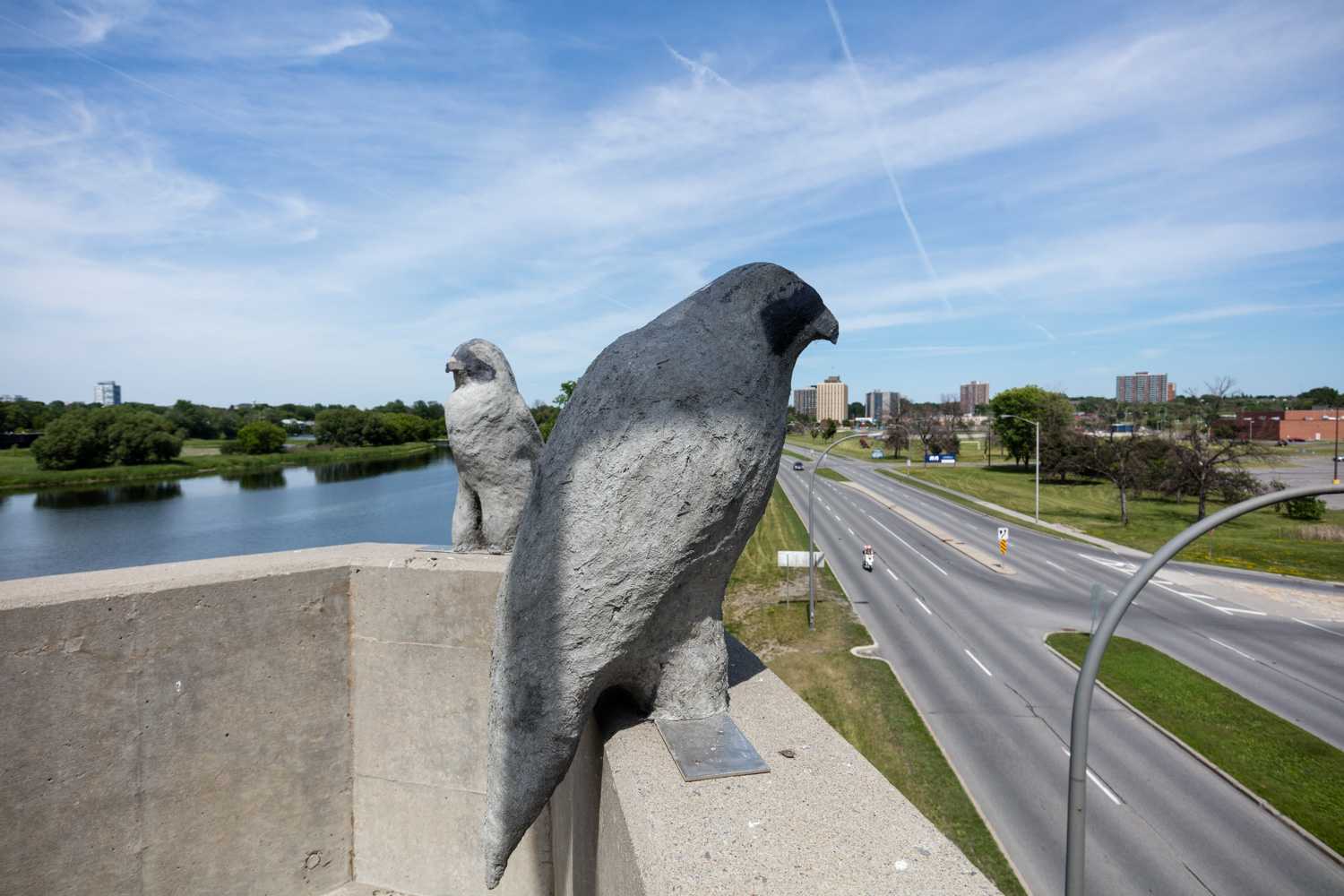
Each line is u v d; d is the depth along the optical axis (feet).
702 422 7.47
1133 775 31.81
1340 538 90.53
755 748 7.88
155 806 11.66
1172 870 25.34
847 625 54.75
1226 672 44.04
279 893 12.96
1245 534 94.27
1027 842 26.94
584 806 9.51
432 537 81.20
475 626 12.71
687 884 5.60
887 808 6.70
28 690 10.53
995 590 66.13
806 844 6.13
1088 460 135.03
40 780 10.68
